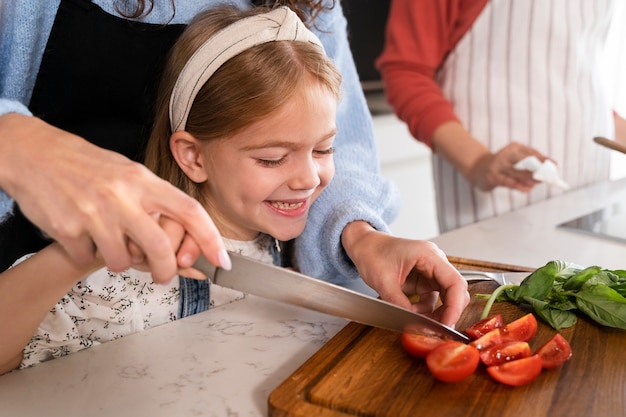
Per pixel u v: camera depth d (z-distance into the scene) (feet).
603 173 5.41
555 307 2.73
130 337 2.80
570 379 2.30
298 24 2.80
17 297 2.33
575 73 5.08
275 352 2.69
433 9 5.23
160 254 1.86
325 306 2.30
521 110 5.17
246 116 2.58
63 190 1.86
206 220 1.92
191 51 2.82
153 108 3.12
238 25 2.72
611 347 2.51
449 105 5.22
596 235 3.92
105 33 2.88
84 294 2.85
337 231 3.08
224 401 2.37
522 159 4.44
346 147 3.54
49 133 1.97
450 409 2.14
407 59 5.34
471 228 4.10
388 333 2.59
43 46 2.85
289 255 3.44
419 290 2.97
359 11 7.27
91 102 3.02
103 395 2.40
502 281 3.08
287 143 2.63
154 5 2.96
